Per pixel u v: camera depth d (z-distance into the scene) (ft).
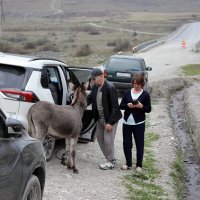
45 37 386.52
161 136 54.29
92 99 37.09
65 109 33.58
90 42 338.54
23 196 20.68
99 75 36.27
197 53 213.05
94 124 39.11
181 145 53.67
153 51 223.71
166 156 45.16
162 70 137.69
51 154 37.40
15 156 19.65
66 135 34.04
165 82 106.11
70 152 35.53
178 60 178.09
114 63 85.40
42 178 23.77
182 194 36.50
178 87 104.99
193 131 58.44
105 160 40.98
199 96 89.71
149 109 37.73
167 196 34.12
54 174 34.55
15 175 19.49
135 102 36.99
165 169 40.78
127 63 85.20
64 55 236.02
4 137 19.52
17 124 19.62
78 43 328.70
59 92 38.88
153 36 404.36
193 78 116.47
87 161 39.96
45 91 35.14
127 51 238.68
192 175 42.60
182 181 40.11
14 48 259.19
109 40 357.61
